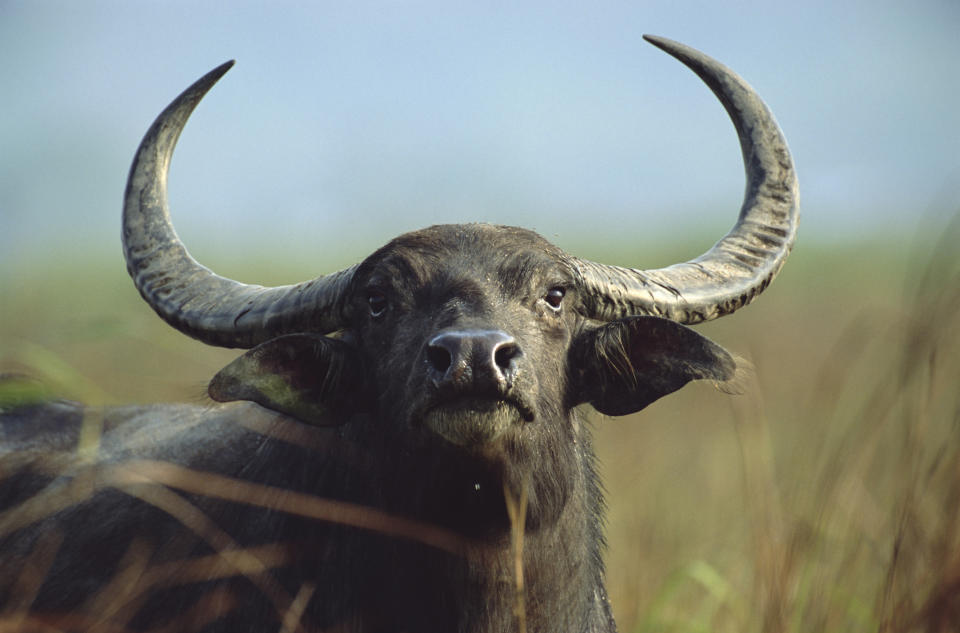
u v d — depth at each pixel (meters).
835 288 51.41
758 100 17.16
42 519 16.30
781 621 16.84
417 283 14.20
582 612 15.54
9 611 15.41
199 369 28.69
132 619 14.92
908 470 17.34
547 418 14.09
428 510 14.07
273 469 15.48
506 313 13.87
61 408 18.09
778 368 34.72
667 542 23.30
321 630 14.50
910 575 16.33
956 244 17.69
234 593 14.59
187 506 15.33
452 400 12.63
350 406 14.97
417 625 14.50
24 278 54.03
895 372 19.98
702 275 16.31
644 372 15.30
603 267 15.80
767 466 19.62
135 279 16.30
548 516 14.45
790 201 16.81
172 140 16.91
